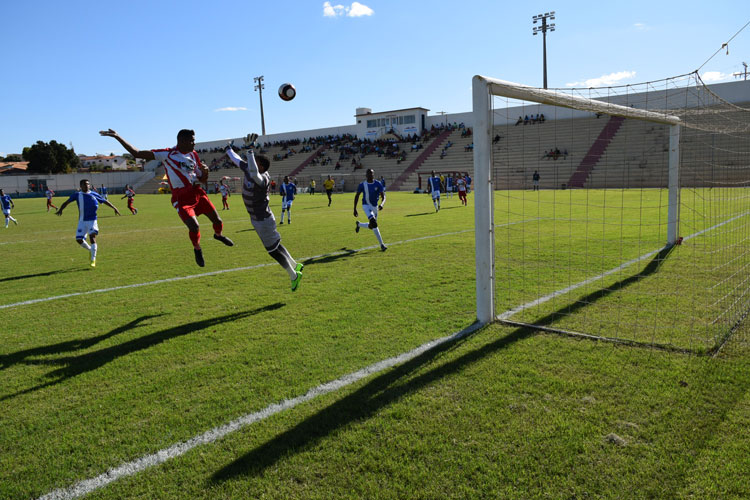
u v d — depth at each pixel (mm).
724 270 6512
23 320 5270
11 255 10477
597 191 27000
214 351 4121
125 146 5262
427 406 2980
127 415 3049
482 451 2500
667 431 2613
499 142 28734
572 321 4566
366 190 9141
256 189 5418
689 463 2334
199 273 7715
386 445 2588
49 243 12602
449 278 6621
